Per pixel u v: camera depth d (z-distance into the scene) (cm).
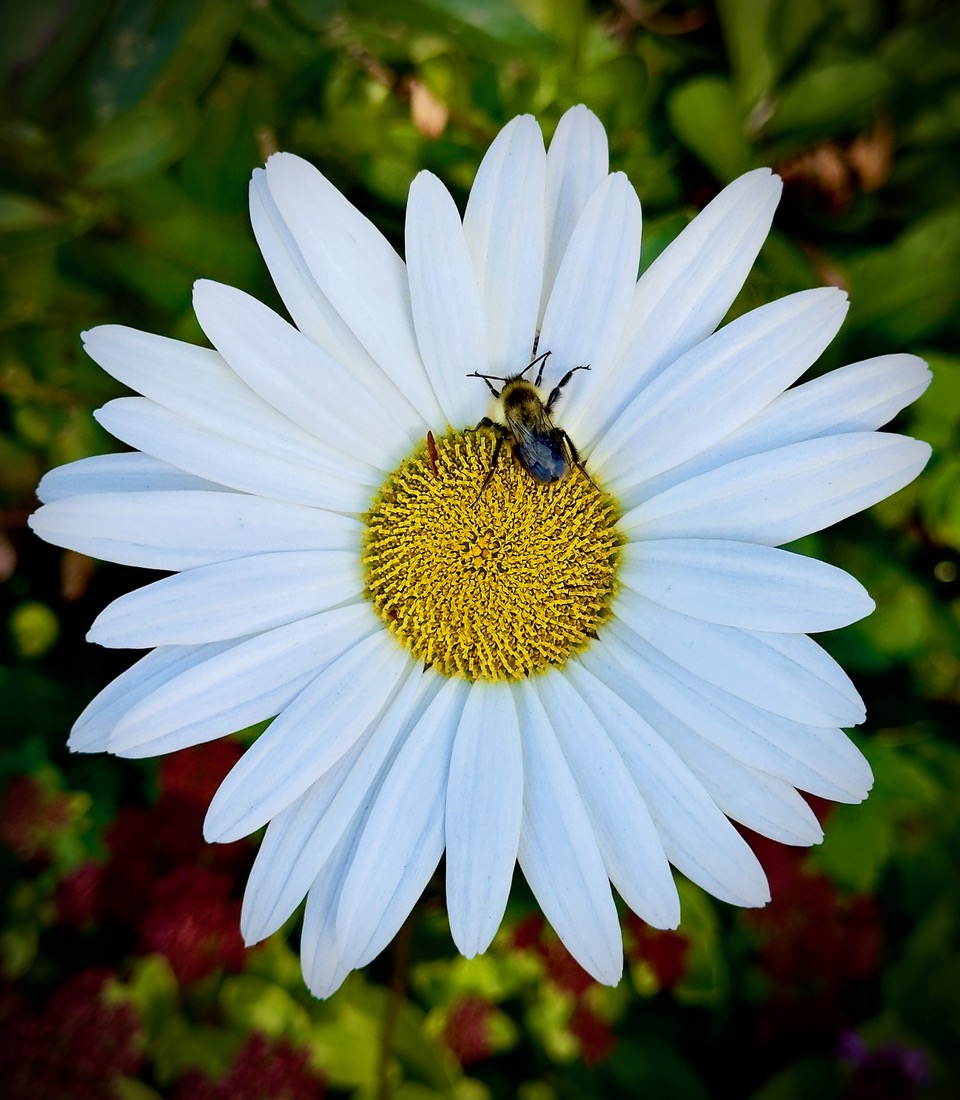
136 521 15
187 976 17
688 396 15
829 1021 18
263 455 15
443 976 18
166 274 17
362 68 16
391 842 15
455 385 16
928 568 18
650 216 17
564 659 16
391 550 16
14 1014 17
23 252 16
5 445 17
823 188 17
